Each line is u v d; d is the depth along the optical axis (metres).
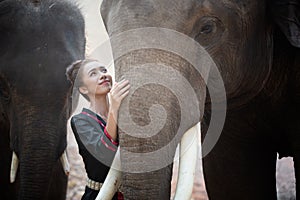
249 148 6.31
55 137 6.48
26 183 6.45
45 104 6.44
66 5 6.87
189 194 4.65
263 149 6.36
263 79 5.71
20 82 6.43
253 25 5.37
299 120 5.98
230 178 6.41
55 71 6.46
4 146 7.15
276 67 5.89
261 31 5.50
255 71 5.56
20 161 6.49
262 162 6.39
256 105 6.04
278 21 5.41
